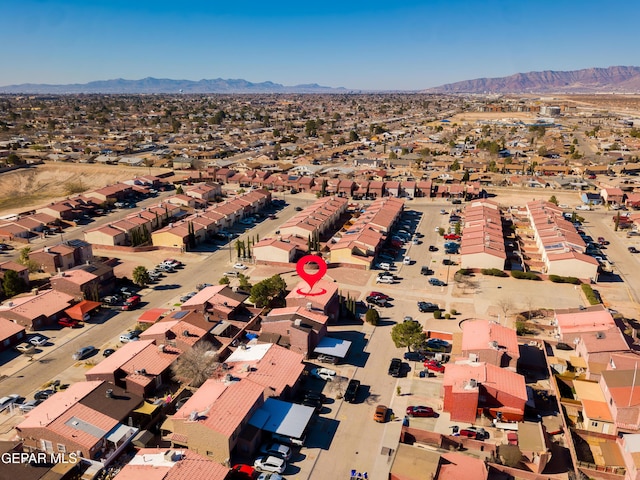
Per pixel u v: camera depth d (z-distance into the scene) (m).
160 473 49.88
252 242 139.50
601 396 66.94
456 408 64.50
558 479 54.91
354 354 81.94
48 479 52.50
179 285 110.62
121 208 176.00
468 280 113.25
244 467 55.53
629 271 119.31
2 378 74.62
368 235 129.38
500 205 180.50
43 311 91.38
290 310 87.25
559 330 85.75
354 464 57.81
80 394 63.84
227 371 70.94
